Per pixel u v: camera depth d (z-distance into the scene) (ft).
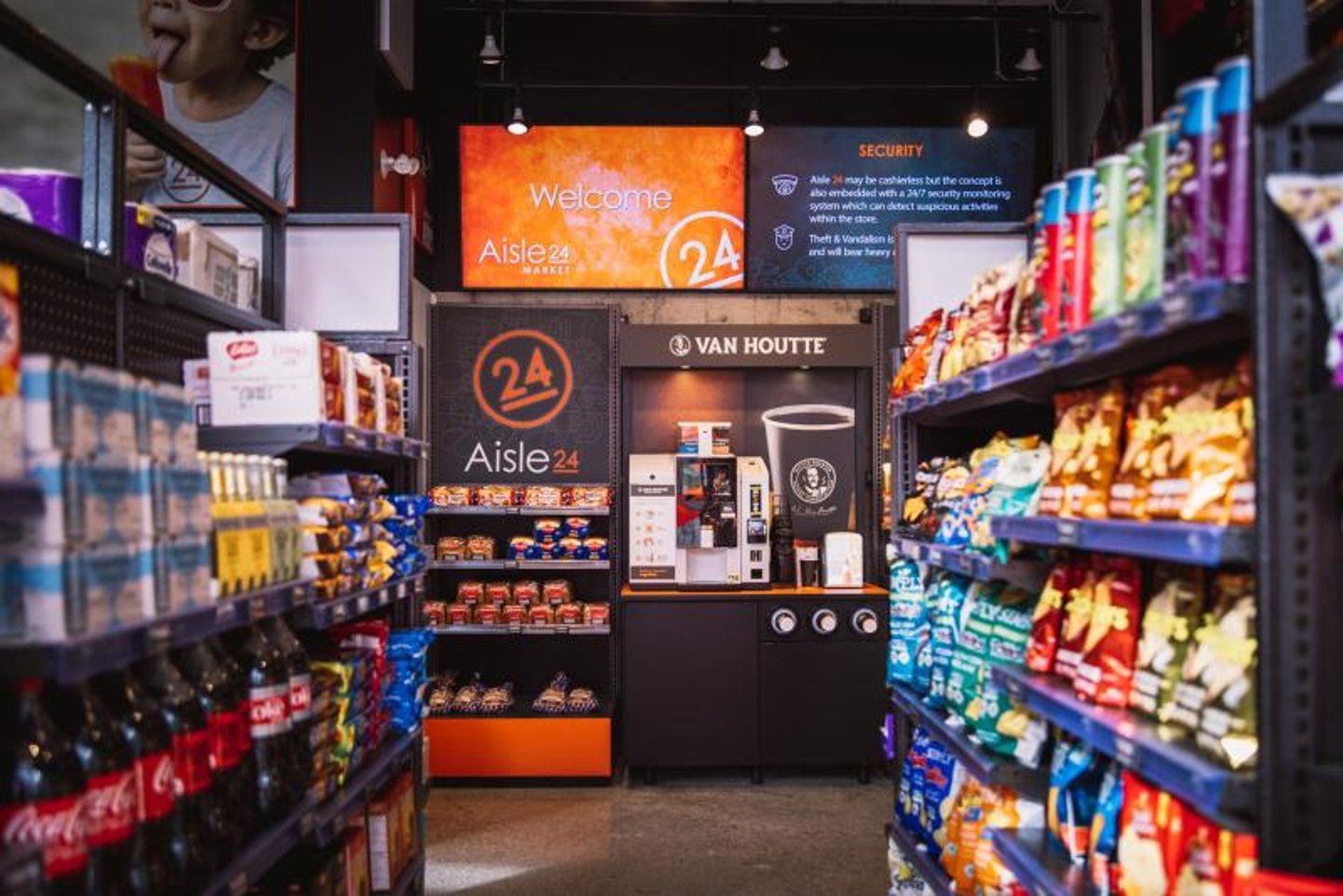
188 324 9.46
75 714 5.41
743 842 15.67
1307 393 4.72
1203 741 5.61
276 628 8.15
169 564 5.78
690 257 21.85
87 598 4.95
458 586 20.61
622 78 22.68
